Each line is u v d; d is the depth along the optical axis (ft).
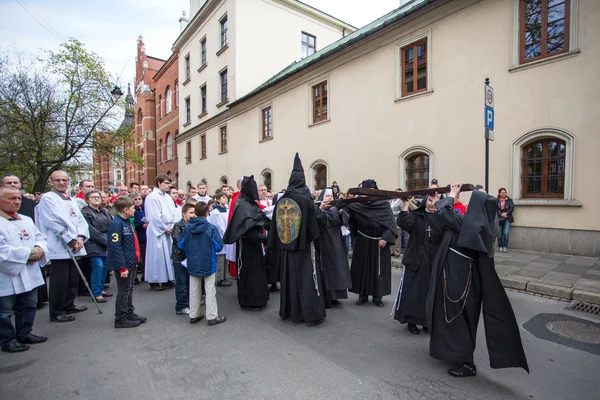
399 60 34.35
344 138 40.55
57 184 15.72
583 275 19.38
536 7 25.45
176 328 14.43
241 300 16.74
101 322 15.25
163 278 20.47
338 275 16.10
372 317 15.56
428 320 10.66
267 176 56.95
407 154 33.58
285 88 50.01
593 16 22.65
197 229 14.66
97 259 18.57
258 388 9.70
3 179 12.39
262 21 66.54
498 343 9.70
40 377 10.47
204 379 10.23
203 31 75.25
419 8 31.01
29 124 48.78
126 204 14.52
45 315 16.39
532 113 25.32
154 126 113.39
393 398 9.17
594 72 22.61
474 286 10.24
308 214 14.49
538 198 25.57
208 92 73.72
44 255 13.09
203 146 78.07
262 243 16.97
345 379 10.14
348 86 39.88
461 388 9.64
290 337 13.33
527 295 18.01
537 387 9.66
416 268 13.26
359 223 17.38
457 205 24.22
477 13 28.22
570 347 12.17
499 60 27.04
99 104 55.62
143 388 9.79
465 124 29.09
